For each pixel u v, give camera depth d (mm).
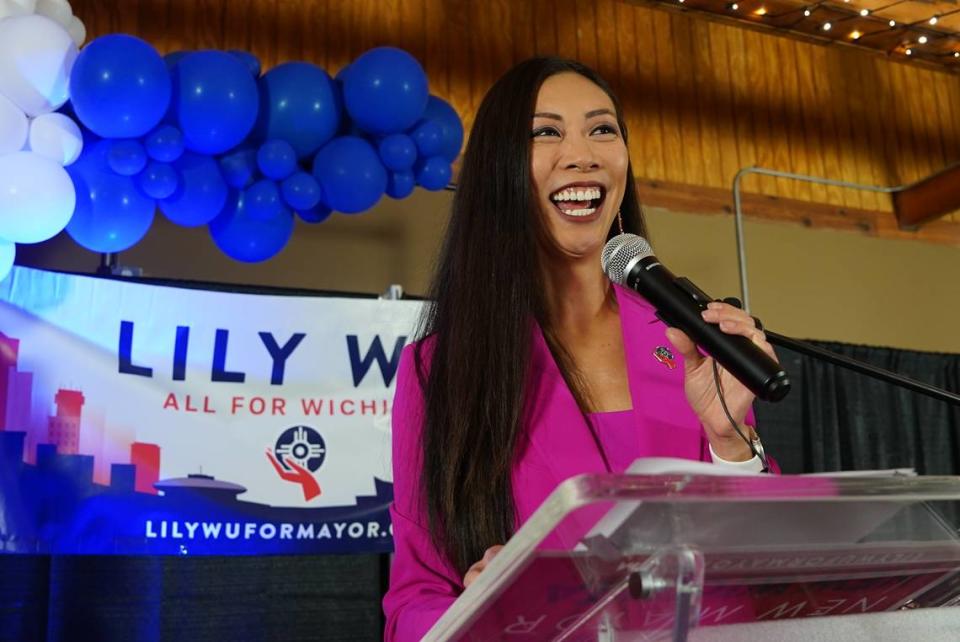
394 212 4434
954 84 6133
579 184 1603
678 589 817
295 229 4250
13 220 2799
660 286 1278
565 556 807
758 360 1165
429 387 1565
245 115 3061
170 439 3223
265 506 3285
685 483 780
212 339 3332
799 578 918
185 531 3186
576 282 1639
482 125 1682
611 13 5258
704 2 5113
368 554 3570
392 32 4730
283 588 3473
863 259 5539
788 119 5570
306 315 3443
